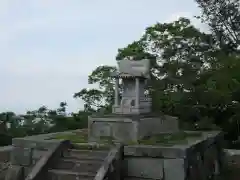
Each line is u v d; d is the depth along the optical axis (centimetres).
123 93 1398
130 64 1386
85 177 980
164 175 1008
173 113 2044
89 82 2798
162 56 2288
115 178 995
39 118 2703
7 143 2242
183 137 1324
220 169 1548
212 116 2044
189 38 2273
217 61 2161
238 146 1969
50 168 1050
